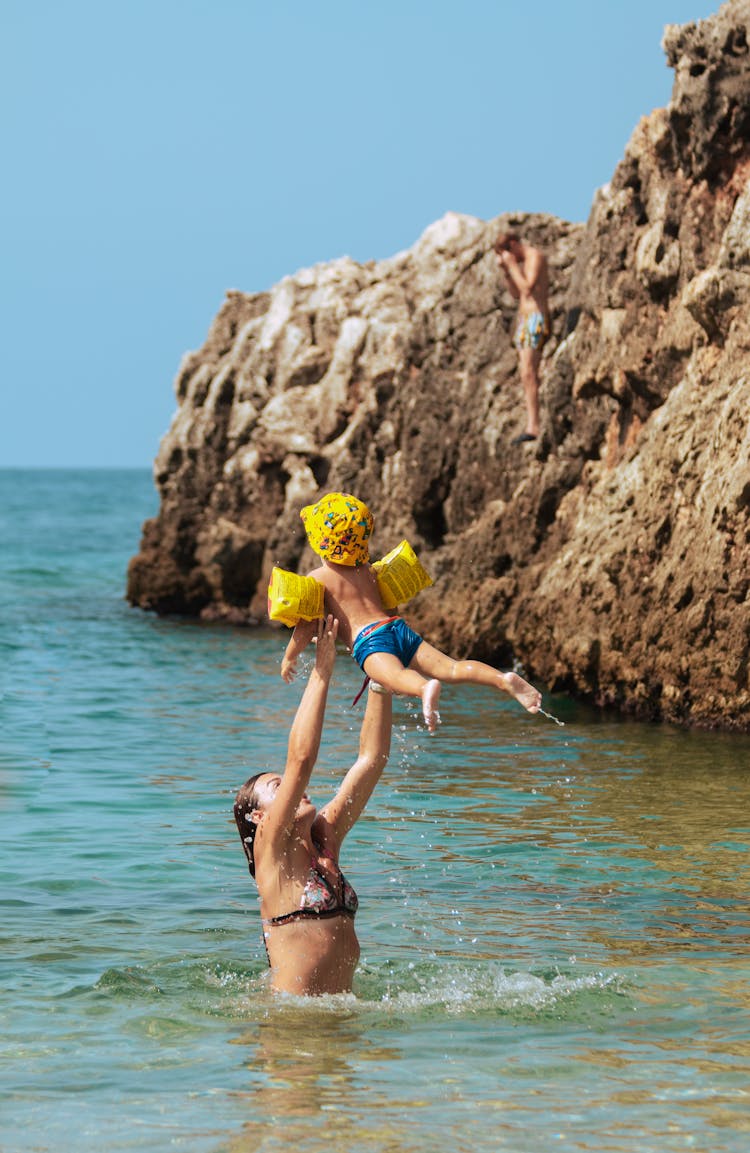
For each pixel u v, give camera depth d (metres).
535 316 23.14
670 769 14.09
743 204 17.61
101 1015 6.95
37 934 8.41
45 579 42.97
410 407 27.52
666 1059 6.27
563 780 13.52
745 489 16.20
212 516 33.31
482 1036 6.62
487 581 22.92
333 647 7.04
